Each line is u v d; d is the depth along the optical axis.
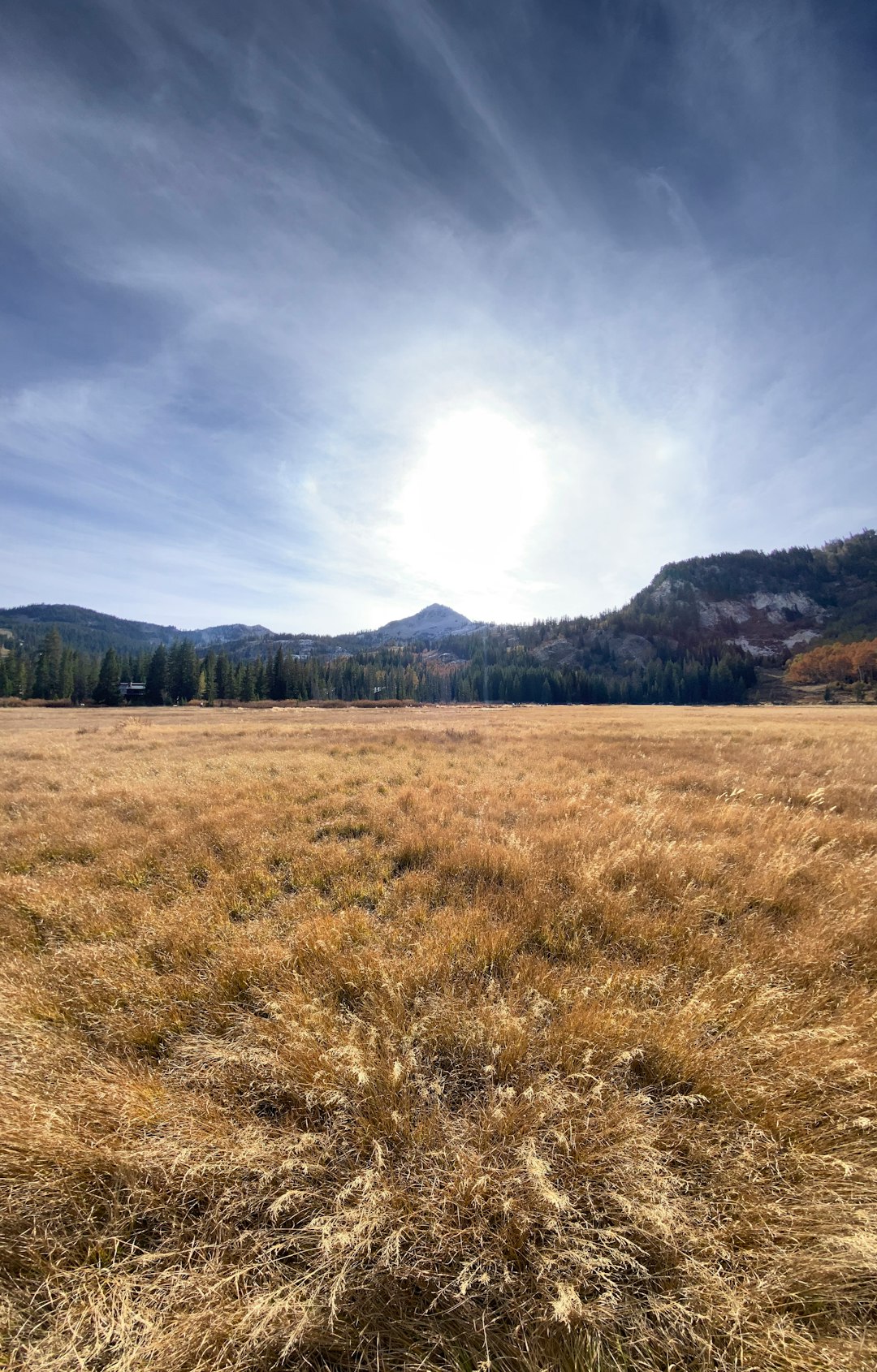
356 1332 1.60
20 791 9.13
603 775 10.05
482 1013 2.74
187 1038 2.74
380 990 3.03
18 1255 1.75
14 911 4.16
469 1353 1.57
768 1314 1.59
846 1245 1.70
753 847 5.56
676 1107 2.31
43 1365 1.50
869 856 5.09
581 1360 1.54
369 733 19.88
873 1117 2.16
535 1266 1.69
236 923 4.09
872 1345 1.53
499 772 10.66
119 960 3.35
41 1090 2.30
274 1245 1.75
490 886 4.67
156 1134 2.10
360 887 4.68
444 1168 1.96
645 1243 1.78
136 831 6.26
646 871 4.82
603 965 3.30
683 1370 1.52
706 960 3.40
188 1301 1.60
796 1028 2.67
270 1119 2.27
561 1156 2.01
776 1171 1.96
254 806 7.38
